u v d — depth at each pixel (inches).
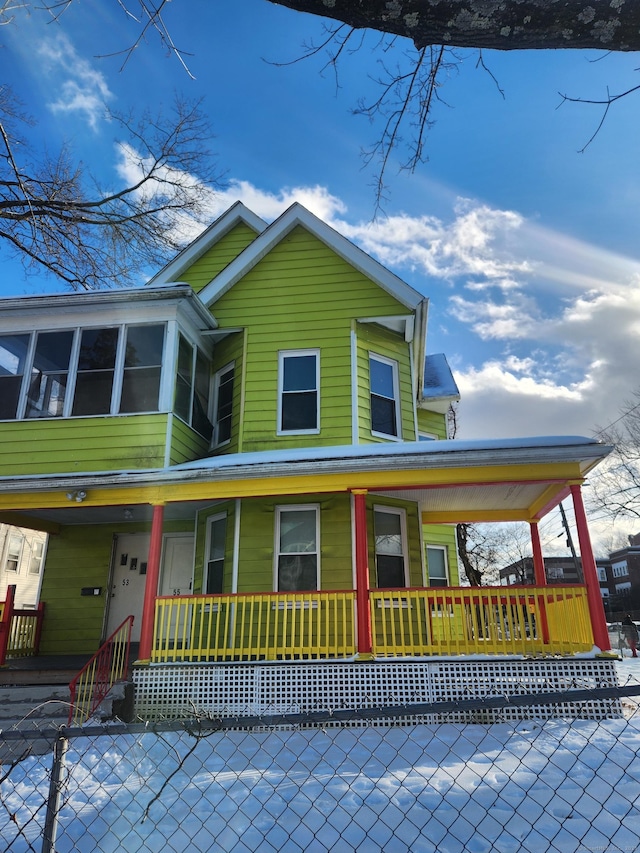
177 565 444.8
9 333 415.2
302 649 322.7
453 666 309.1
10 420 394.3
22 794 183.9
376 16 88.5
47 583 454.6
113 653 371.2
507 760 204.8
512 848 127.0
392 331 466.9
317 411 426.6
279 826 144.4
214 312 461.7
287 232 472.1
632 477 1220.5
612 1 79.7
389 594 329.1
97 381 400.2
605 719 286.0
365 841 135.0
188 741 257.9
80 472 375.9
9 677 339.9
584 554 317.1
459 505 437.4
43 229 473.4
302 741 257.6
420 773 173.5
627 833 133.6
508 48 90.0
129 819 155.4
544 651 312.5
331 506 389.4
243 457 373.1
